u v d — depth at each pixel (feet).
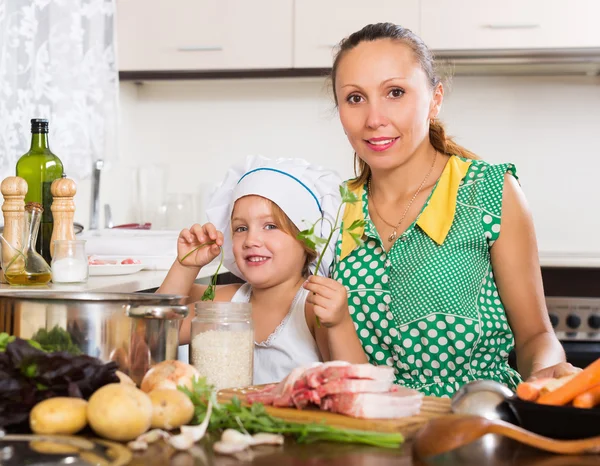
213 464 2.91
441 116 11.68
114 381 3.41
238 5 10.99
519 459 3.00
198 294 6.34
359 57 5.61
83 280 5.79
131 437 3.13
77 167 8.98
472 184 5.83
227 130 12.25
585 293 9.74
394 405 3.53
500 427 3.04
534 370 5.11
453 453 3.05
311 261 6.07
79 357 3.36
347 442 3.27
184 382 3.64
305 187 5.87
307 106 12.09
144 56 11.16
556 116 11.58
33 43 8.05
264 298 5.98
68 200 6.35
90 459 2.81
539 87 11.59
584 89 11.55
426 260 5.63
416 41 5.72
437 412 3.69
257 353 5.92
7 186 5.71
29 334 3.87
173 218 11.77
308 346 5.82
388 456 3.07
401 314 5.61
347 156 12.05
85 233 8.41
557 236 11.55
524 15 10.48
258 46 10.98
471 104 11.66
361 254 5.83
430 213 5.74
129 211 12.14
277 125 12.15
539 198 11.59
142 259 7.40
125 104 11.99
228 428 3.41
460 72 11.51
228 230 6.26
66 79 8.75
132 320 3.87
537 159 11.59
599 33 10.40
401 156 5.67
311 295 5.14
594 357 9.59
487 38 10.54
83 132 9.07
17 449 2.88
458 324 5.55
